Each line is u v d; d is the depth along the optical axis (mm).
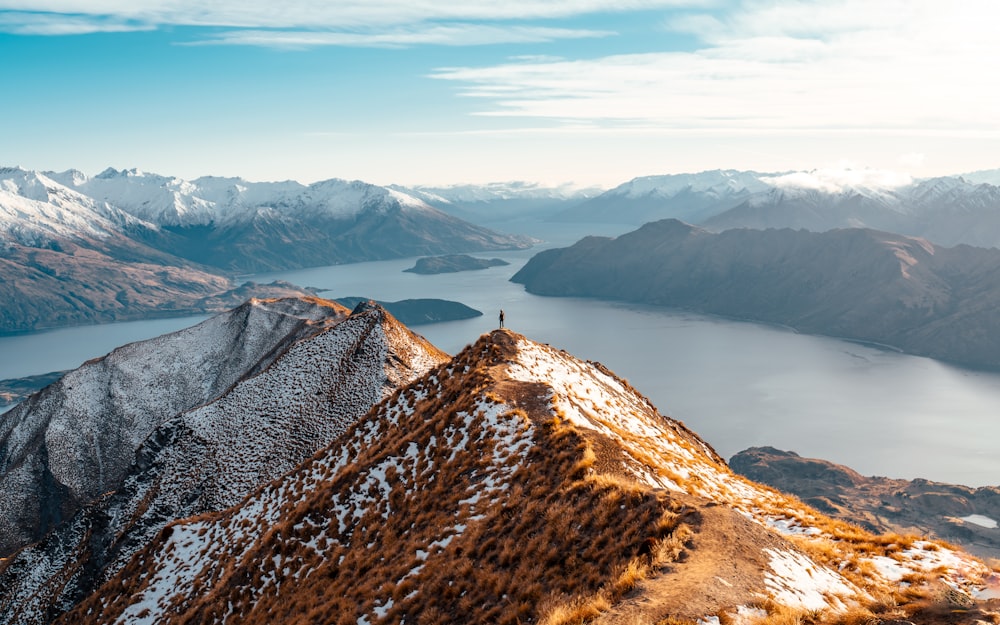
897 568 22359
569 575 20172
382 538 32375
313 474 48062
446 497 32062
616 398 55438
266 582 35750
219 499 74562
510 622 19391
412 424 44906
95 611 49719
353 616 25531
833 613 16375
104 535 78062
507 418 37000
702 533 19656
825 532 27094
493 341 53188
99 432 137125
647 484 27672
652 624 14633
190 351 153875
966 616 16281
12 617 75875
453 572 24375
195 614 37469
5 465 137500
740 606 15484
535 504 26141
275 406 84562
